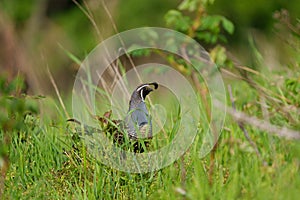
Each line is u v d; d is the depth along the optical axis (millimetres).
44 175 10742
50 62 26844
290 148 10469
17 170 10984
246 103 11797
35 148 11188
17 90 11594
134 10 29141
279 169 9742
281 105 11469
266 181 9453
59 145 11320
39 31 29797
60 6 30719
